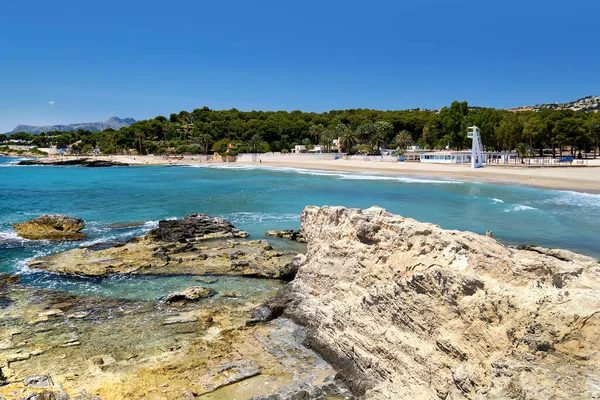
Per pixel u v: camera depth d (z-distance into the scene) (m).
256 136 170.88
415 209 47.94
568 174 79.69
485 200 53.88
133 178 97.62
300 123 188.00
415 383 12.71
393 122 178.38
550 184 67.81
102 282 25.47
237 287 24.62
